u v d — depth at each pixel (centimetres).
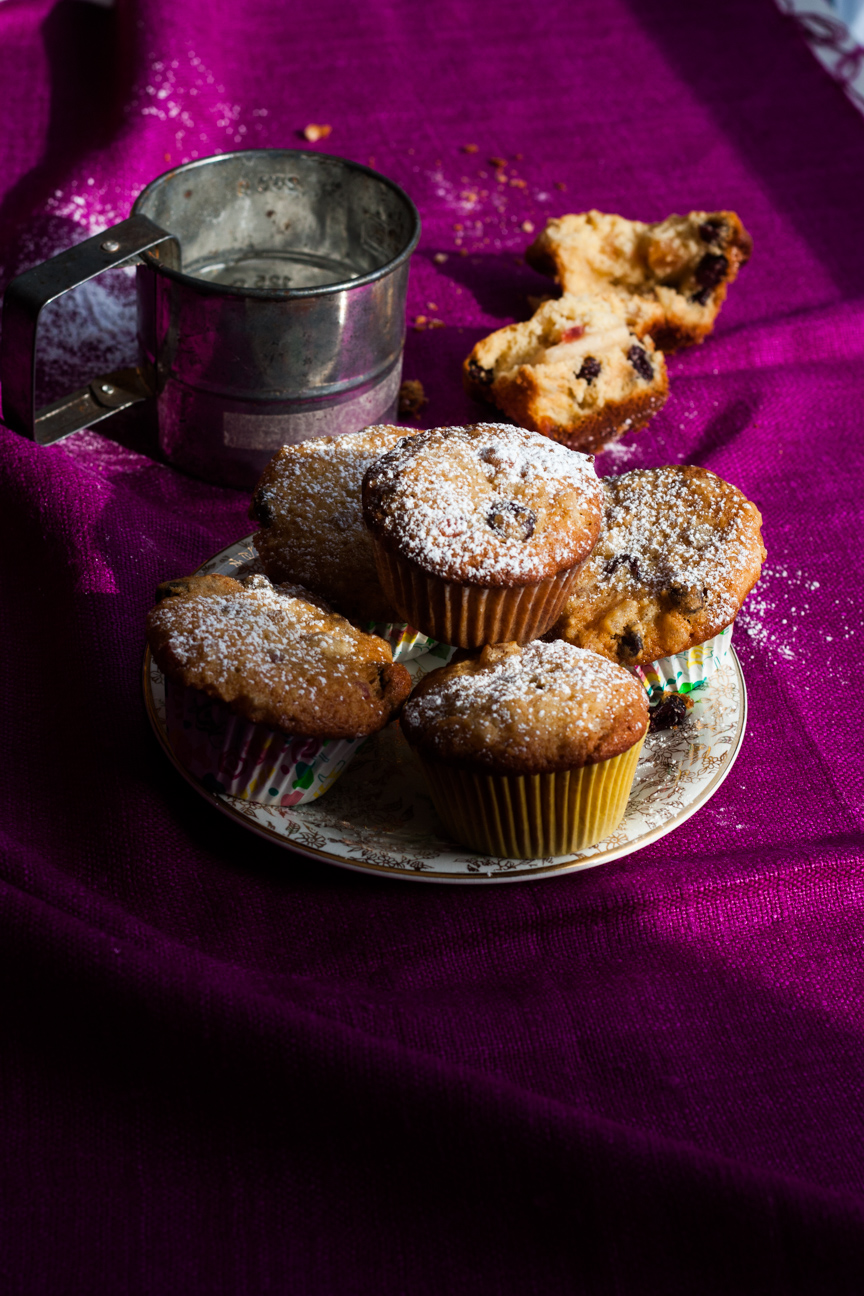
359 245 100
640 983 79
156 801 82
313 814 81
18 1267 73
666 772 83
